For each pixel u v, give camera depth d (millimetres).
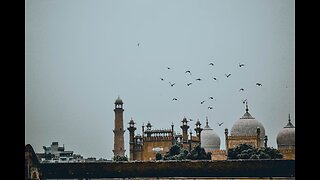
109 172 119250
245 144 150125
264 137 164750
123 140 155625
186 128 169875
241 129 168125
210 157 156250
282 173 112000
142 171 118625
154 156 177875
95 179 119062
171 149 162375
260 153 139375
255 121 168500
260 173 112750
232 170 114312
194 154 155625
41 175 116250
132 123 177125
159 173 117812
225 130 172750
